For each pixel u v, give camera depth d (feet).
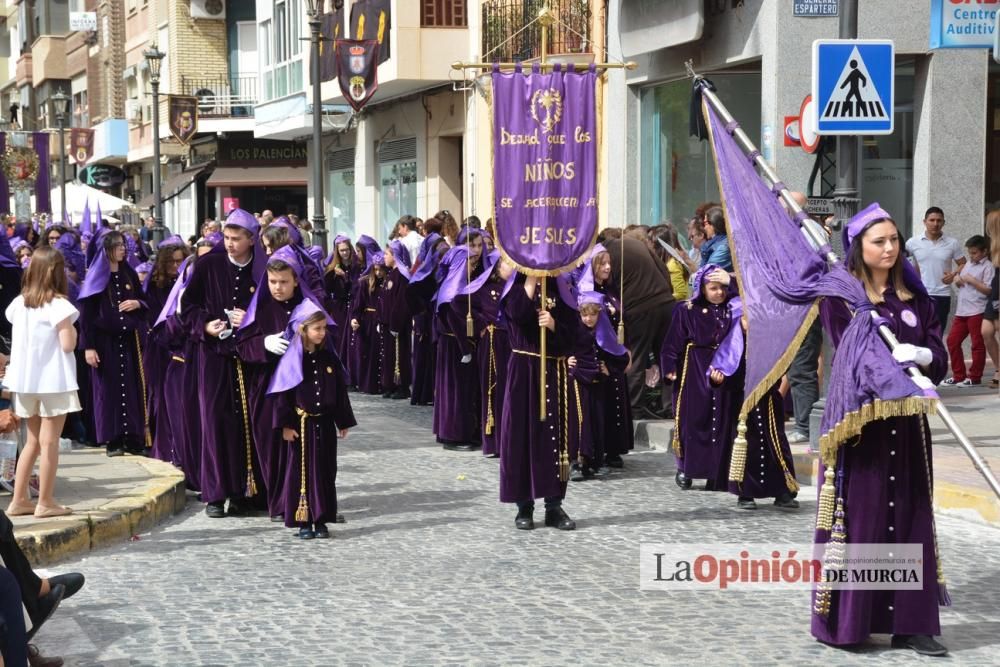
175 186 177.68
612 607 30.45
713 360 42.42
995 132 71.72
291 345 37.88
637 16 81.46
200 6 176.24
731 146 30.55
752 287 29.04
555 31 90.43
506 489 38.32
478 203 103.60
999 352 62.13
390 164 125.90
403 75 106.42
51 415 37.14
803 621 29.22
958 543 36.22
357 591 32.04
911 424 26.53
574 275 50.60
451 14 106.93
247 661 26.68
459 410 54.34
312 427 37.70
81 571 34.32
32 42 281.54
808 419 49.80
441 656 26.91
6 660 23.75
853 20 48.47
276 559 35.55
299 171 162.61
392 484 46.57
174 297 43.45
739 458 29.43
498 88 39.40
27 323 37.19
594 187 39.22
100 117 227.40
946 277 63.57
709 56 76.13
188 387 43.34
